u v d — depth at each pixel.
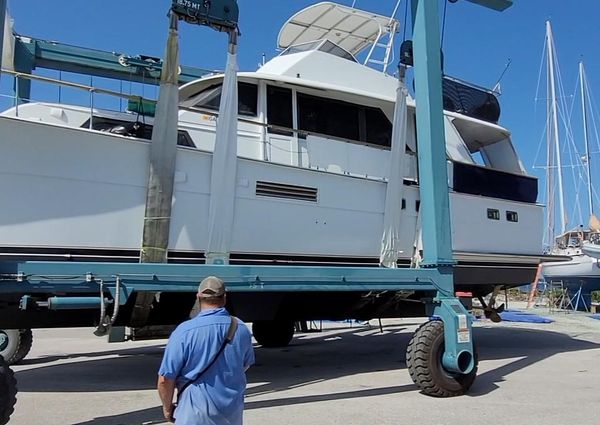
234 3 5.69
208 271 5.10
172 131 5.45
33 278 4.38
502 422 4.92
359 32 9.37
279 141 7.04
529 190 8.70
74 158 5.17
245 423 4.80
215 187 5.65
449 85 8.73
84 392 6.11
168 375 2.77
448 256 6.27
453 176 7.72
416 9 6.64
